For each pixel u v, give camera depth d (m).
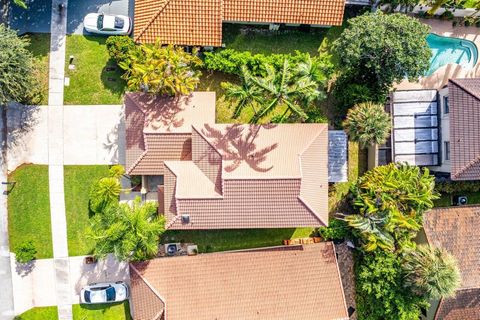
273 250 30.62
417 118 31.55
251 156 28.81
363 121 27.86
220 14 29.75
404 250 28.80
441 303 29.78
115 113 32.50
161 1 29.31
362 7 32.72
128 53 30.12
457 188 32.12
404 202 28.19
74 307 32.50
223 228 29.64
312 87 27.70
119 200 32.31
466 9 32.09
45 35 32.38
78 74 32.38
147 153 29.86
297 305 30.53
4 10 32.50
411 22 27.81
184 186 28.59
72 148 32.41
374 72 29.28
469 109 28.34
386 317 30.25
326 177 29.72
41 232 32.31
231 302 30.33
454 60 33.66
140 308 30.20
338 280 30.84
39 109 32.31
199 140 28.94
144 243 27.70
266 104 28.64
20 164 32.28
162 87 28.83
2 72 27.47
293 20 30.83
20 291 32.44
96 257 29.72
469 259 29.91
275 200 28.59
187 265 30.33
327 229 31.34
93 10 32.69
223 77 32.59
